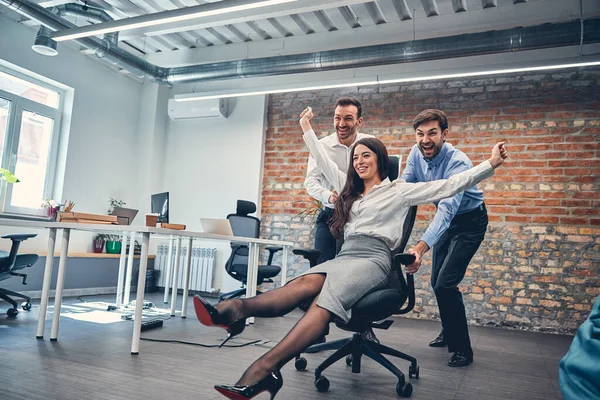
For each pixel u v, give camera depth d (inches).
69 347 104.5
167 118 272.7
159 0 201.6
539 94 199.2
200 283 245.6
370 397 81.1
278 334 139.9
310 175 124.3
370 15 209.6
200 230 255.3
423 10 203.0
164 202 148.0
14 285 188.9
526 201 195.3
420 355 122.3
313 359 110.6
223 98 254.2
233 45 246.5
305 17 215.5
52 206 153.8
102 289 227.8
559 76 197.2
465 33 189.3
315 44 229.6
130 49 255.9
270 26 224.8
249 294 150.6
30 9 177.6
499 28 194.5
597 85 191.8
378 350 96.6
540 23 189.0
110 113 251.6
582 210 187.6
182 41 246.8
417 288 205.6
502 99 204.2
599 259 182.9
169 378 84.5
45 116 224.7
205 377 86.7
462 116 209.2
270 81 250.5
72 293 212.7
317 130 236.8
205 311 63.7
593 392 49.7
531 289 190.4
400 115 220.1
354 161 89.0
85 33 176.7
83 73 237.3
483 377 101.3
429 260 205.2
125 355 100.3
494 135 203.3
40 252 197.9
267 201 243.1
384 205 83.5
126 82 261.9
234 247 178.7
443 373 102.9
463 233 117.0
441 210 104.1
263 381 60.1
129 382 80.3
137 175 264.5
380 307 75.6
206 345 116.4
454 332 113.8
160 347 111.2
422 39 190.1
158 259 255.6
